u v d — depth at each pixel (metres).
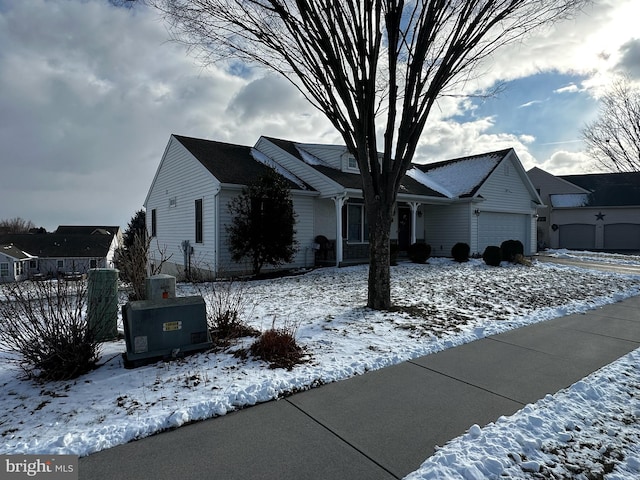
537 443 2.67
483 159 20.41
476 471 2.35
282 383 3.59
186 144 14.76
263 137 17.25
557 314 6.79
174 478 2.31
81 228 56.03
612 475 2.35
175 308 4.33
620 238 29.30
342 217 15.51
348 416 3.08
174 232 15.98
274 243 12.08
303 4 5.60
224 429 2.87
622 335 5.48
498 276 11.59
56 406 3.18
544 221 32.53
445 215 18.83
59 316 3.91
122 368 4.02
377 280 6.82
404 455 2.55
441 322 5.97
